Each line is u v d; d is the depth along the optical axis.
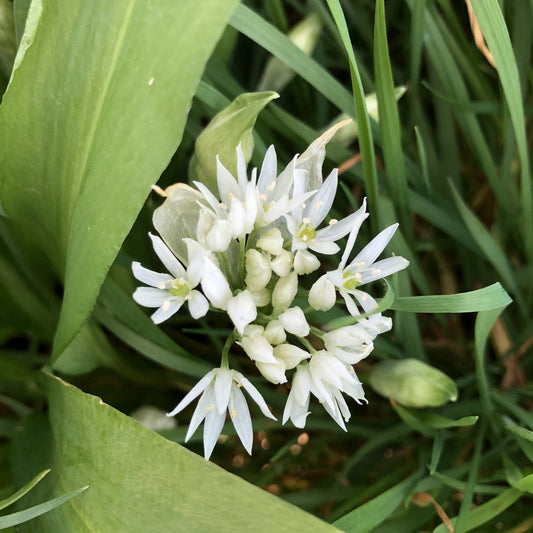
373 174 0.27
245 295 0.24
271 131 0.30
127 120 0.23
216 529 0.23
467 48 0.30
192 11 0.23
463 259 0.31
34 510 0.23
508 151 0.30
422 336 0.32
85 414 0.24
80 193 0.25
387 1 0.32
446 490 0.28
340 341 0.24
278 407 0.30
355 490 0.29
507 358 0.30
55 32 0.24
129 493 0.23
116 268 0.28
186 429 0.28
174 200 0.24
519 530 0.28
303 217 0.25
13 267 0.30
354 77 0.26
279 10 0.29
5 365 0.30
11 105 0.25
